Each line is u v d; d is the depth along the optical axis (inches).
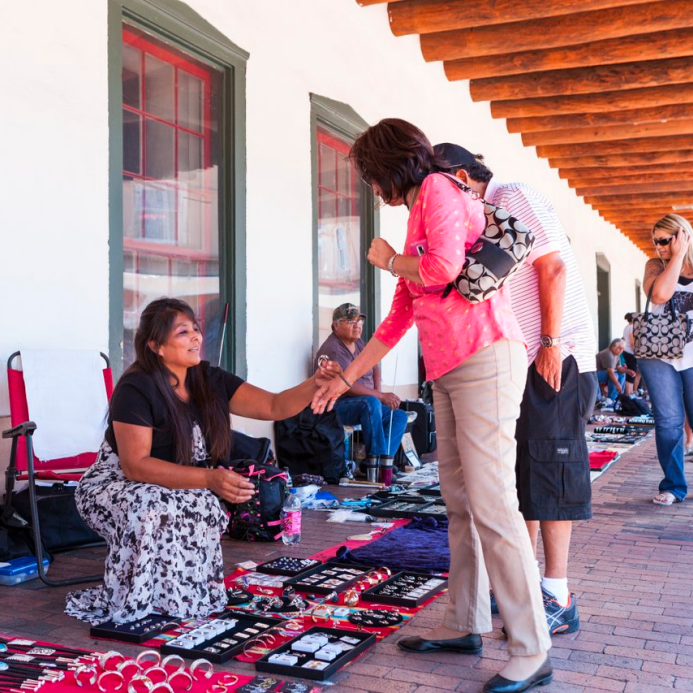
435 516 186.5
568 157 486.0
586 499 107.4
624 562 147.9
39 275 167.2
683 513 193.3
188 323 120.8
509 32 315.3
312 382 122.4
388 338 107.2
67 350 163.0
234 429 217.9
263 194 241.9
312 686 91.0
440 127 364.2
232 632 108.7
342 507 202.7
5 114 160.1
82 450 159.2
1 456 157.8
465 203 91.0
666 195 602.9
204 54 218.7
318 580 132.3
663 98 371.6
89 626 112.7
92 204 180.2
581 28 303.4
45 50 168.6
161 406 118.5
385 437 244.4
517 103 402.9
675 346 196.9
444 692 90.7
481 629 101.5
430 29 306.5
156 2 198.4
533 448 107.7
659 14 291.6
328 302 292.7
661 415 203.2
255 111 237.9
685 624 113.7
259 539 166.7
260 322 240.2
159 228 210.1
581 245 615.8
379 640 106.7
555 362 106.7
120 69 189.3
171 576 114.7
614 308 767.7
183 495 117.3
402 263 93.7
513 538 91.3
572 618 109.7
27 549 146.1
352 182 309.0
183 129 217.9
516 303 109.9
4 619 115.6
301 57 261.9
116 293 186.7
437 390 101.3
